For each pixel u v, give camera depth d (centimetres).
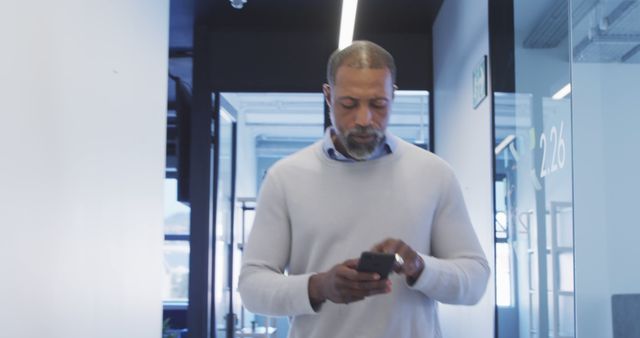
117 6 187
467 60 345
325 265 135
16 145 127
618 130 178
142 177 213
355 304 130
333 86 132
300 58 469
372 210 135
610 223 180
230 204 532
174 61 539
